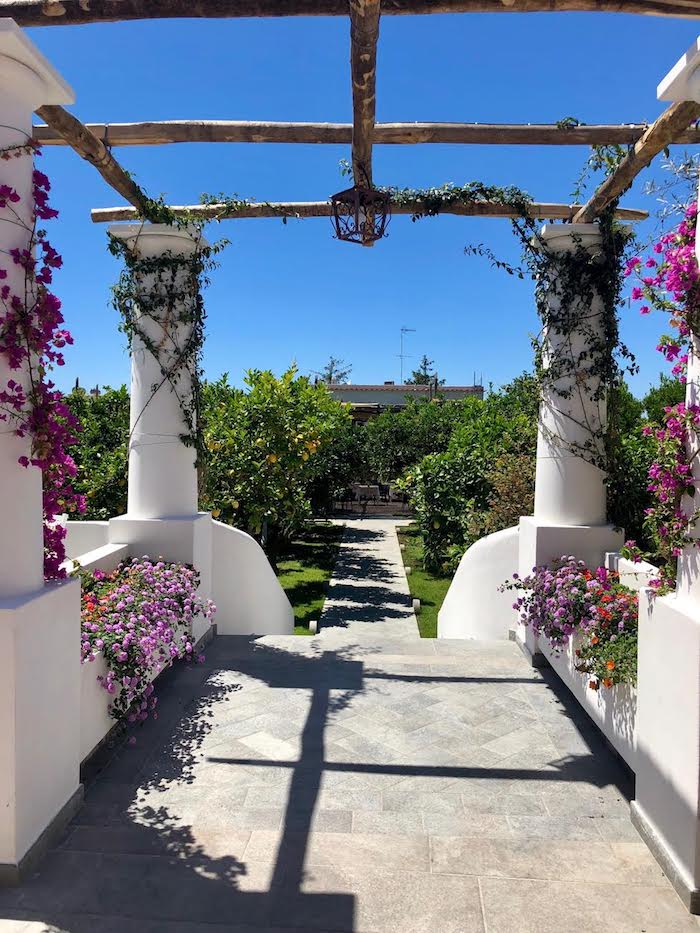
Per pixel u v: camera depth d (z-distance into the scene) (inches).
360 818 111.7
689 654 91.8
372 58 116.7
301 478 393.1
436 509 432.5
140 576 165.0
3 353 96.8
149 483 194.2
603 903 91.3
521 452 333.1
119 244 188.9
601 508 185.9
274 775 125.7
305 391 413.1
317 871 97.4
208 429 335.3
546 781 124.9
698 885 89.8
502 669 183.5
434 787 122.2
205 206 197.2
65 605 107.3
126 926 85.9
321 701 160.4
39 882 94.3
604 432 184.2
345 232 172.4
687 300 99.1
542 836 107.3
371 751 135.6
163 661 154.1
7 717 92.1
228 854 101.3
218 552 229.9
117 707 133.6
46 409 102.3
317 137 159.9
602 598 141.9
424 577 432.5
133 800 116.5
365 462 674.8
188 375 199.2
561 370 184.9
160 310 190.4
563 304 183.3
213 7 111.4
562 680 170.1
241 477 342.3
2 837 93.3
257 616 251.1
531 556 188.5
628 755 117.6
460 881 95.6
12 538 98.4
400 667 184.5
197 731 143.7
